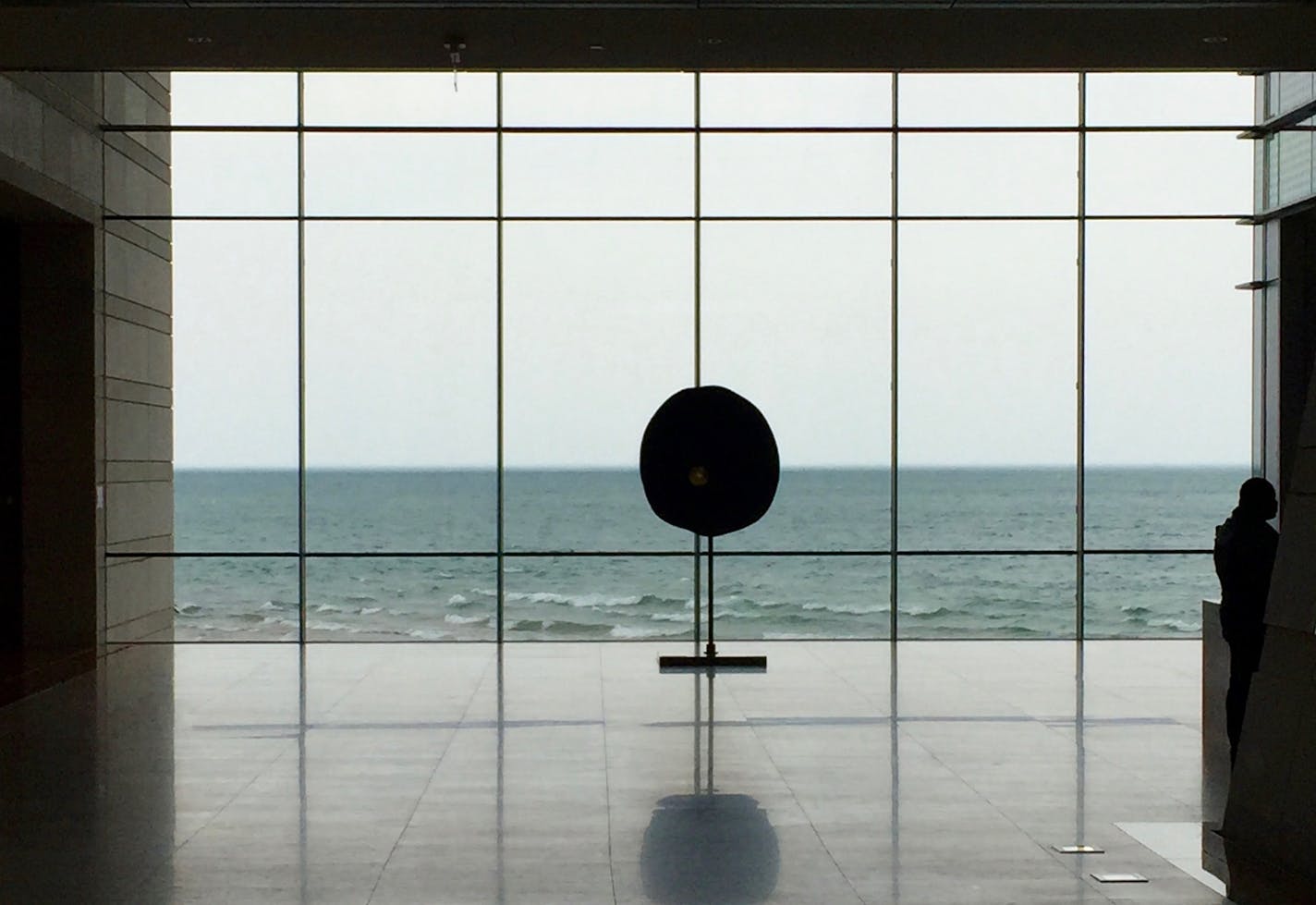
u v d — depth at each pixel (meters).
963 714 10.11
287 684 11.50
